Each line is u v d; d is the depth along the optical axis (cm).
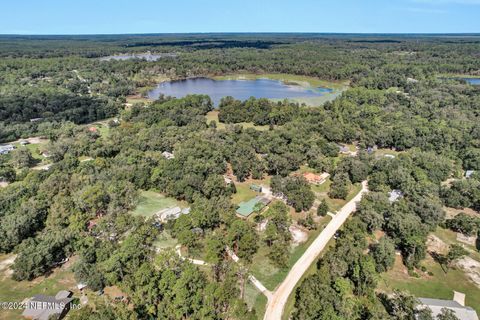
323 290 5988
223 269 6956
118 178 10719
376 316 5688
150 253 7412
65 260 7519
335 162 13000
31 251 7094
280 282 6950
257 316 6091
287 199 10006
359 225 8244
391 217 8519
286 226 8300
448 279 7150
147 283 6203
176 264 6662
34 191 9731
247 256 7450
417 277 7175
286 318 6078
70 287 6738
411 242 7431
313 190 10950
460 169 12475
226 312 6044
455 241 8469
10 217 8100
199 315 5734
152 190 10994
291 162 12000
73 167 11569
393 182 10875
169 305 5831
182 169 10912
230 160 12631
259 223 8900
